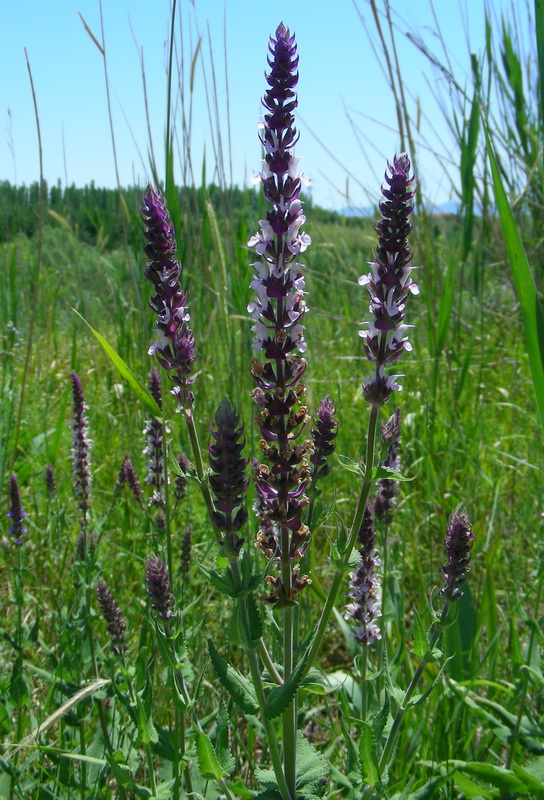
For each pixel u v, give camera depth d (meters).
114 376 8.36
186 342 2.63
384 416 6.70
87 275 11.02
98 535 4.71
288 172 2.23
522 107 7.38
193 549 5.21
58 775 3.25
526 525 5.53
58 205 9.53
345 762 3.59
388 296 2.35
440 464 6.54
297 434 2.37
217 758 2.62
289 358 2.39
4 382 6.98
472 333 6.75
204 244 6.66
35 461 6.86
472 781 3.33
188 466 2.64
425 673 4.00
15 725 3.76
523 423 7.20
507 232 3.34
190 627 4.30
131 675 3.31
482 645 4.72
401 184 2.31
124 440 7.28
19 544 4.51
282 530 2.41
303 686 2.52
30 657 4.58
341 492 6.35
